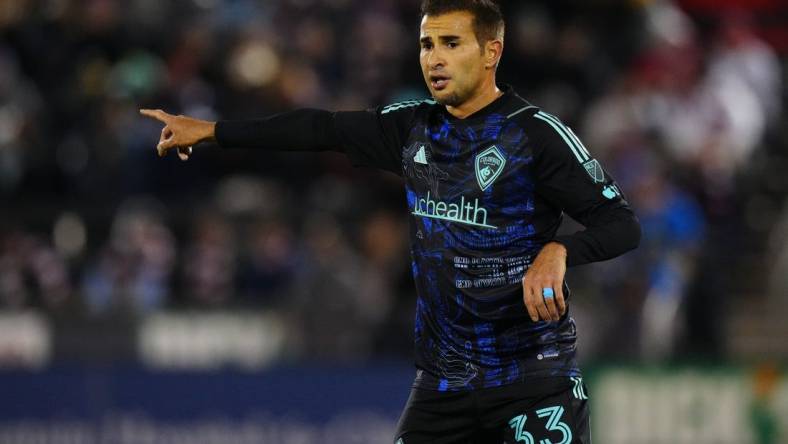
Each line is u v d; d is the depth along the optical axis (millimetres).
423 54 16516
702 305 38656
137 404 35188
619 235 15891
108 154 42312
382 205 41656
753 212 47125
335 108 44219
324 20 48094
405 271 38938
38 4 45562
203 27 46906
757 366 34406
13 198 42406
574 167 16109
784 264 44688
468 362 16875
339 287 38219
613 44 49188
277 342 38656
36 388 35375
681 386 34344
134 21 45844
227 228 40906
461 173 16531
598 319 38000
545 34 46281
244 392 35094
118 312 38906
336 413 34938
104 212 41969
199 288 39625
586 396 17094
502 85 17141
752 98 49625
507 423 16969
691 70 49625
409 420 17406
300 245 40781
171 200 42781
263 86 43469
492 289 16562
